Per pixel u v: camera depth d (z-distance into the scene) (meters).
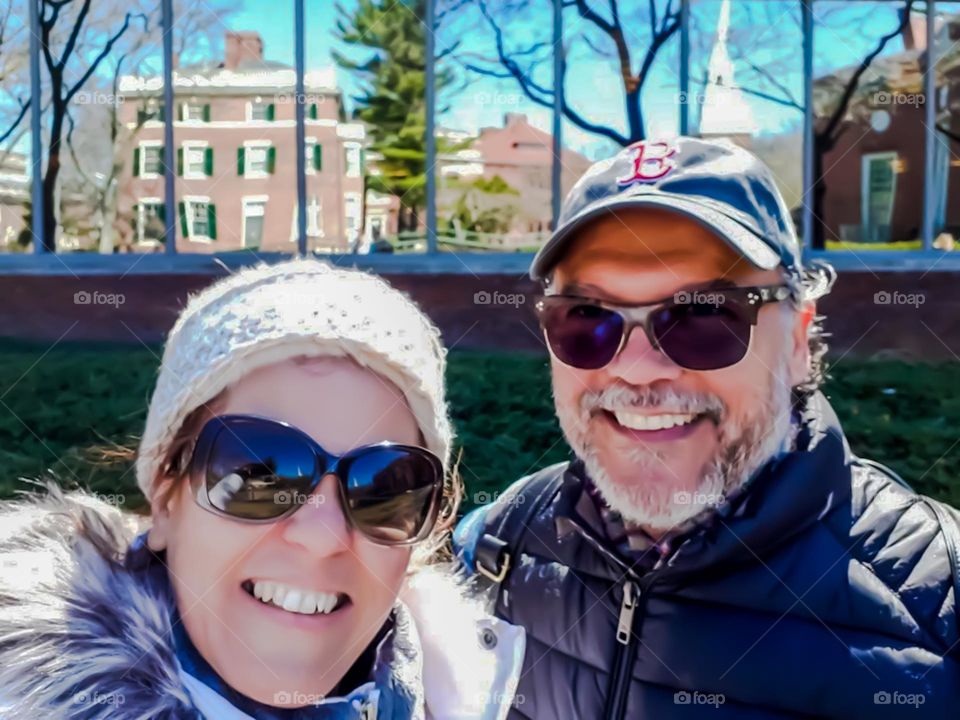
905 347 1.50
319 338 0.44
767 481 0.60
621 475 0.62
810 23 1.55
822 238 1.63
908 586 0.57
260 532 0.44
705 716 0.58
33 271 1.60
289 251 1.66
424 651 0.53
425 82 1.61
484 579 0.66
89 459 1.13
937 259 1.56
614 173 0.63
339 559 0.45
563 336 0.63
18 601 0.44
